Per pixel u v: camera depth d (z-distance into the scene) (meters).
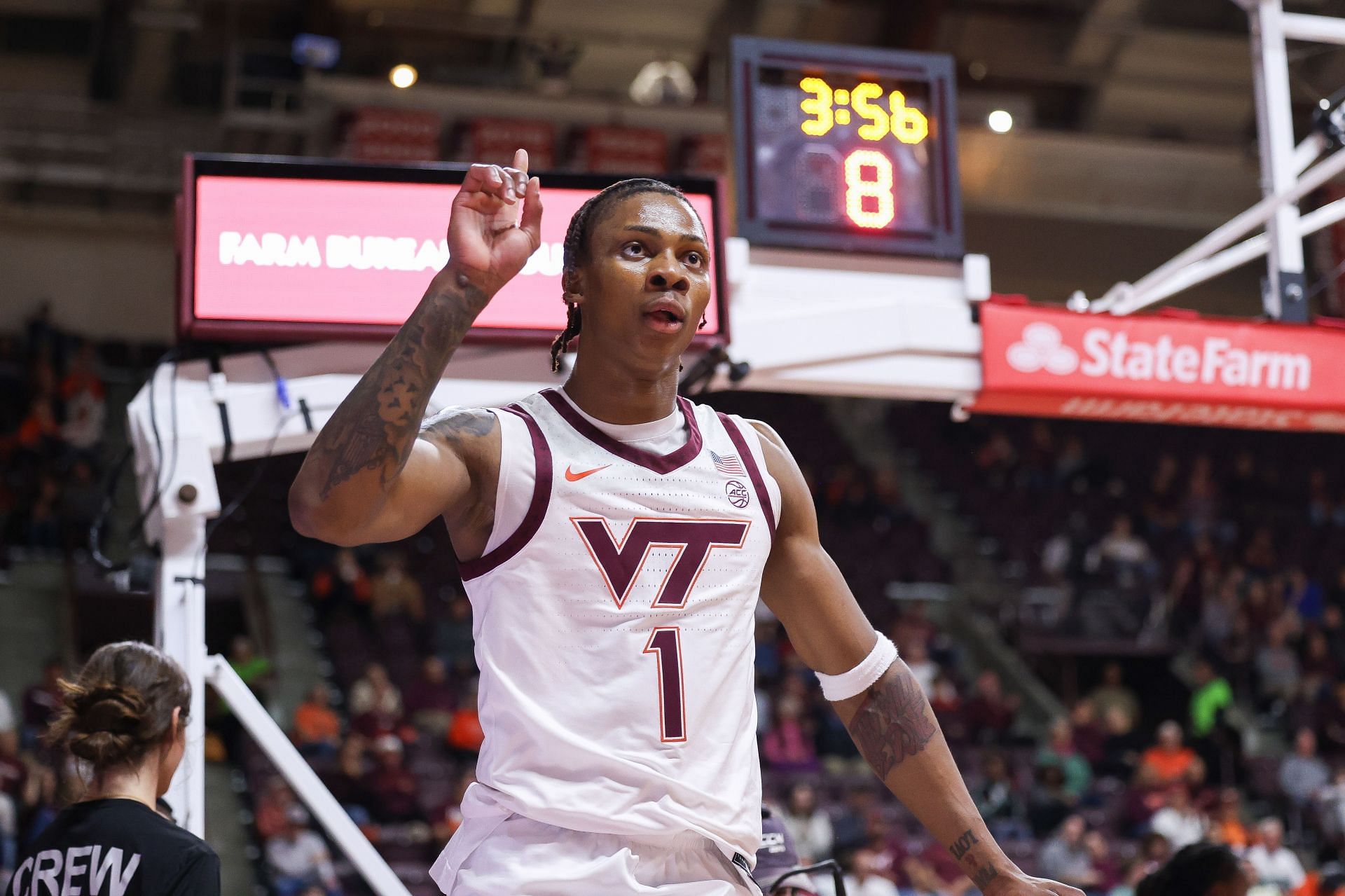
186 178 4.29
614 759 1.70
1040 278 19.08
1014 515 17.86
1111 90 19.77
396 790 11.10
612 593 1.75
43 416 15.68
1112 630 15.17
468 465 1.78
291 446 4.38
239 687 4.07
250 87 16.81
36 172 16.52
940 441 19.61
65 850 2.38
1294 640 15.43
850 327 4.89
